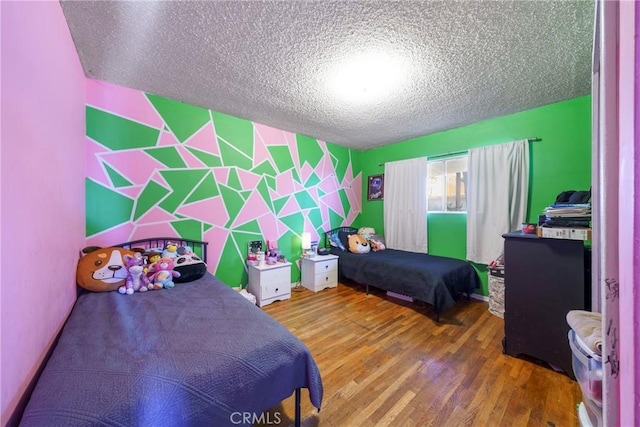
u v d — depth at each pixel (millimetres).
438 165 3584
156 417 796
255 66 1939
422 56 1795
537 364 1806
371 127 3328
